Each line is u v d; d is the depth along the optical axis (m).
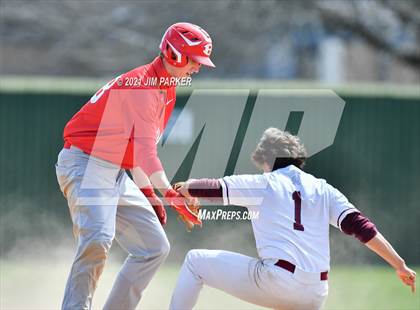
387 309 24.47
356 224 16.05
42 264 36.19
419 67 71.62
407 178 40.56
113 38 73.75
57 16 74.50
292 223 15.84
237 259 16.08
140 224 17.59
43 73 81.12
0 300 25.11
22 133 39.66
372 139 40.47
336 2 70.25
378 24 71.31
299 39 79.56
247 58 74.50
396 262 16.02
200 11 70.88
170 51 17.16
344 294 27.95
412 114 40.62
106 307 17.70
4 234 39.38
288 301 15.73
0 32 76.00
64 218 39.62
